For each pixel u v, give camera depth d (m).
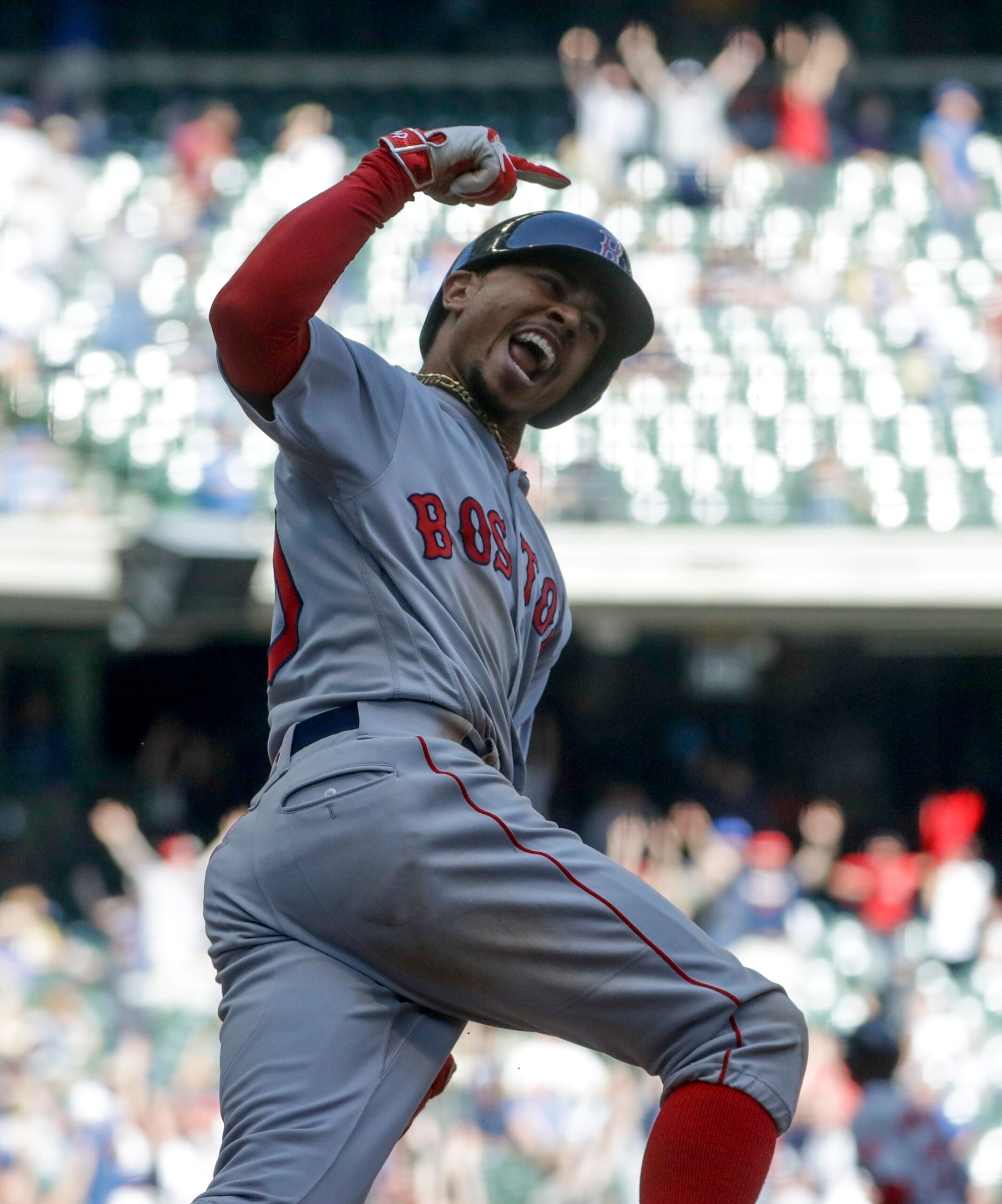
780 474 39.00
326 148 46.22
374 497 6.92
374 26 59.81
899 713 45.31
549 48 58.91
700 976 6.49
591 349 7.71
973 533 36.62
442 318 7.88
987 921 33.34
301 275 6.46
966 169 46.16
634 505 38.25
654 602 36.81
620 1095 26.02
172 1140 25.41
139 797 38.62
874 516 38.31
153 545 31.33
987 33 59.81
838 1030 30.95
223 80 50.25
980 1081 29.62
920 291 43.72
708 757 39.62
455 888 6.45
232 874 6.93
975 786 44.91
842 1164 25.52
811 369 41.56
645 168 46.59
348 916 6.56
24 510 36.41
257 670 45.19
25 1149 25.25
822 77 46.88
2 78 49.62
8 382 38.34
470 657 7.06
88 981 29.77
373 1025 6.62
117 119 51.16
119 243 42.53
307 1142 6.38
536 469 38.06
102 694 44.53
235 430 38.06
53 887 36.25
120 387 38.91
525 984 6.51
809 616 37.34
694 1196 6.08
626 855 33.00
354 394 6.94
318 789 6.68
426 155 6.95
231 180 46.38
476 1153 25.31
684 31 58.44
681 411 40.50
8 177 42.47
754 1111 6.23
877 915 33.53
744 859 32.34
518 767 7.86
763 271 44.12
